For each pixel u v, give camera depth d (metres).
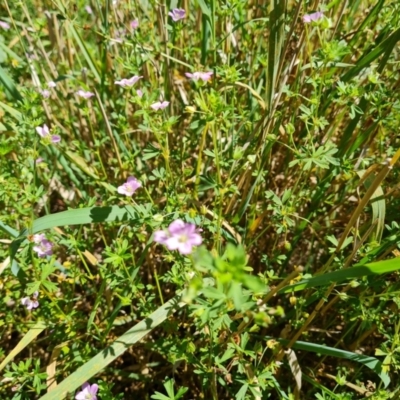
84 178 0.41
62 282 0.32
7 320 0.31
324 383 0.33
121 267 0.27
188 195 0.29
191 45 0.41
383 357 0.32
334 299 0.28
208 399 0.31
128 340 0.26
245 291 0.23
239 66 0.37
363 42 0.37
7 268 0.31
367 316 0.28
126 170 0.36
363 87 0.32
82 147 0.36
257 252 0.36
